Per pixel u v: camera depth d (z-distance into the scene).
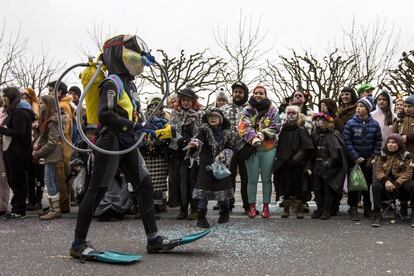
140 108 5.02
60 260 4.60
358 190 6.61
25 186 6.99
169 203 7.00
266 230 5.99
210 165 6.27
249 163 6.95
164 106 7.73
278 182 7.01
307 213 7.32
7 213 7.10
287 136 6.89
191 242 5.04
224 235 5.71
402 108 7.23
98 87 4.79
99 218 6.71
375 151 6.70
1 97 7.45
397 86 20.92
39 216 7.06
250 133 6.79
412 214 6.30
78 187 6.95
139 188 4.86
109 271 4.23
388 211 7.32
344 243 5.27
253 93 7.15
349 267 4.34
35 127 7.49
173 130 5.82
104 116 4.53
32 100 8.24
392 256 4.71
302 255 4.77
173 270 4.27
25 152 6.92
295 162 6.77
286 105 8.68
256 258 4.66
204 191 6.25
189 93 6.92
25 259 4.63
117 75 4.82
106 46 4.83
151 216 4.86
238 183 12.05
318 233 5.79
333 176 6.71
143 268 4.33
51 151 6.82
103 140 4.66
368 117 6.80
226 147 6.41
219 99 7.94
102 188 4.69
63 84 7.33
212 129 6.31
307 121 7.30
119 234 5.80
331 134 6.77
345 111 7.55
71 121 7.12
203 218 6.27
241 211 7.57
